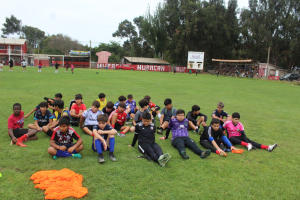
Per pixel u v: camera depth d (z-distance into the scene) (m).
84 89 13.55
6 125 5.85
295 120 8.17
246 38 49.47
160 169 3.84
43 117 5.53
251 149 5.07
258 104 11.55
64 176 3.29
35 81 15.98
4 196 2.86
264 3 47.56
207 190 3.24
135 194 3.06
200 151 4.53
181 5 52.84
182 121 5.19
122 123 6.16
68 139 4.24
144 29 56.06
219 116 6.66
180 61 56.88
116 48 68.88
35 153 4.22
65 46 63.19
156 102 10.79
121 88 15.11
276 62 48.09
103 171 3.66
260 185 3.45
